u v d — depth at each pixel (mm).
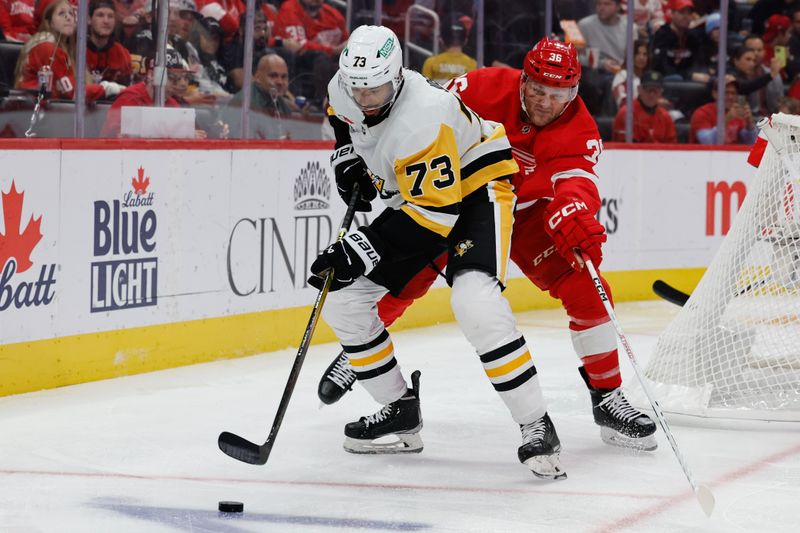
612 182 12562
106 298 7922
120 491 5098
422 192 5055
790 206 6863
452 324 10977
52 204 7449
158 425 6523
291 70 10977
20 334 7312
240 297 9062
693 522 4719
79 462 5629
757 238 6895
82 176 7660
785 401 6641
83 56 9070
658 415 5066
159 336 8383
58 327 7574
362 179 5785
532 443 5238
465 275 5270
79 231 7668
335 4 11281
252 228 9141
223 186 8836
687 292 13352
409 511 4828
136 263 8141
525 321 11242
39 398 7215
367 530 4543
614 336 6035
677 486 5316
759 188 6969
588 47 13078
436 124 5020
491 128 5570
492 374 5238
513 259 6328
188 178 8531
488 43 12508
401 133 5027
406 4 11758
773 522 4750
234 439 4965
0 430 6305
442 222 5082
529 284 12078
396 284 5516
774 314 6883
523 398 5242
